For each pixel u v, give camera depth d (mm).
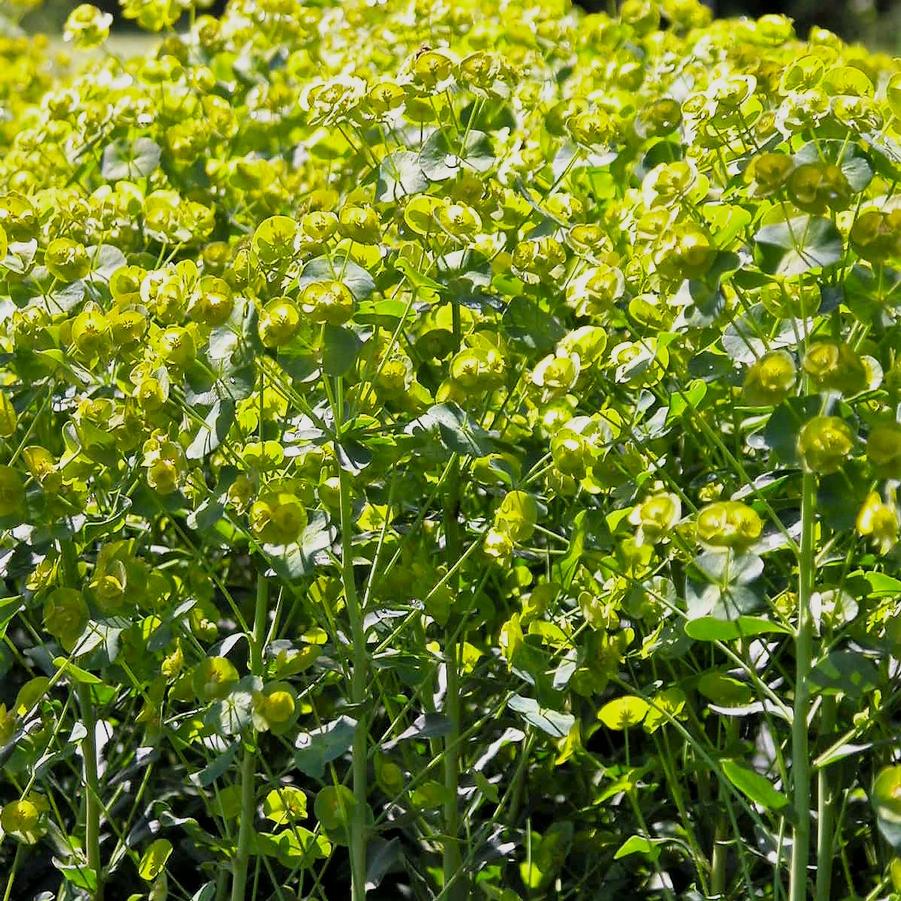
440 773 3188
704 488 3053
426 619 3021
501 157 3531
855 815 3236
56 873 3527
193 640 2916
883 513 2293
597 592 2869
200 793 3061
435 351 3033
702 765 3021
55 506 2836
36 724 2836
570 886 3367
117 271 3090
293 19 4641
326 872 3582
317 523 2650
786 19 4477
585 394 2820
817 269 2398
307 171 4309
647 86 4285
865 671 2330
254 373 2631
